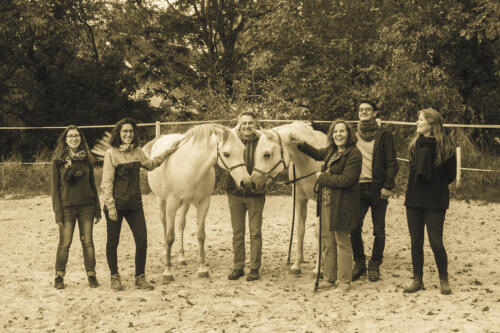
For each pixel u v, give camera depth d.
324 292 5.26
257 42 18.56
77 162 5.41
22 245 7.48
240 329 4.33
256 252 5.70
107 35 19.70
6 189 12.00
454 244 7.18
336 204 5.09
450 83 13.29
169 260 5.76
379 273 5.74
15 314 4.76
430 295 5.04
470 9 13.02
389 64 13.42
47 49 17.03
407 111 12.85
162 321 4.54
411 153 5.04
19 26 15.58
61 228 5.48
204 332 4.29
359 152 5.07
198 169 5.50
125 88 20.00
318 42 15.22
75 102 18.42
